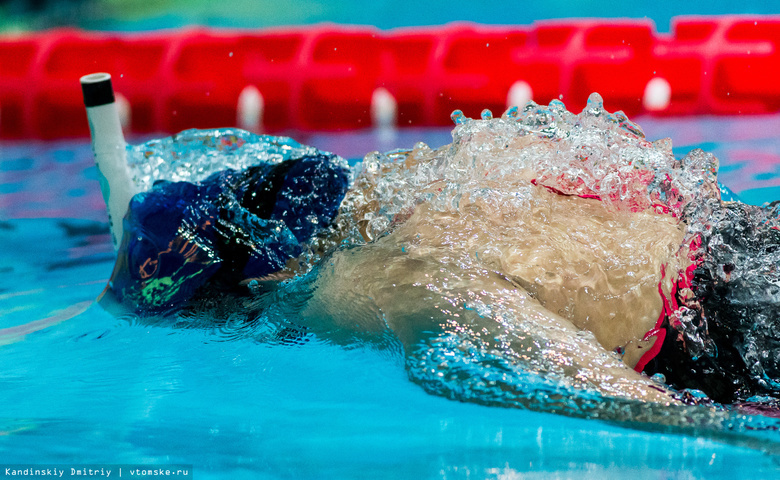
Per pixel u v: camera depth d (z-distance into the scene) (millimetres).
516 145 6352
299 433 4398
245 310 6488
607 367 4766
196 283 6750
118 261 7219
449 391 4617
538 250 5504
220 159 8508
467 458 3918
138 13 24984
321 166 7344
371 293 5418
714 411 4453
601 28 17922
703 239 5617
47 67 18484
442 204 6074
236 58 18641
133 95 18156
